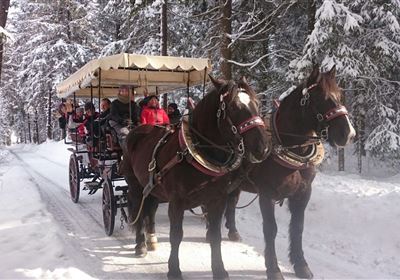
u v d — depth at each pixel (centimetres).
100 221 838
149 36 1841
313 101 508
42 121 5222
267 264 531
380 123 1348
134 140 657
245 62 1445
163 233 757
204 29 1630
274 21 1411
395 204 711
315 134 535
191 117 514
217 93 481
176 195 509
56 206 978
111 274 559
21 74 3431
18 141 7981
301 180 542
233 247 670
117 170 732
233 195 696
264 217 543
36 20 3086
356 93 1379
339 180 1014
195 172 488
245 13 1444
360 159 1475
